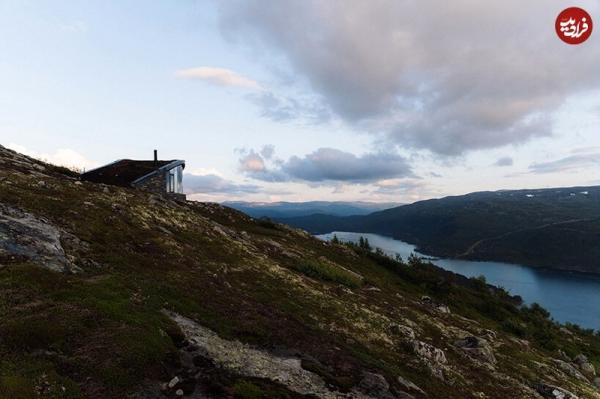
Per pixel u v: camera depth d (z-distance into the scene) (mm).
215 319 24766
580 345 113938
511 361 51844
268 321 27250
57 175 44844
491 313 105875
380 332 38062
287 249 64125
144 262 29047
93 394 14133
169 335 20062
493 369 43594
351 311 40594
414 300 73125
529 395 39219
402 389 25656
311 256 67250
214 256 39719
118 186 53375
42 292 19031
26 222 25766
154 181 61719
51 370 14305
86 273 23688
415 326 48500
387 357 32969
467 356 44906
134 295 22594
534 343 87188
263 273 41125
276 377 20578
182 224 44344
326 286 48688
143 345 17266
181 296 25578
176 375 17422
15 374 13500
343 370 24422
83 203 35219
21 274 19547
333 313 38188
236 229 65375
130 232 33812
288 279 42781
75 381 14453
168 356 18094
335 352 26500
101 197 40000
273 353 23672
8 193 30172
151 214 41844
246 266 40969
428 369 33969
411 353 36406
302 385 20828
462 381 35938
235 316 26297
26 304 17703
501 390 37938
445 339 48719
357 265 88938
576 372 62562
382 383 24391
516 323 99000
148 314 20688
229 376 19031
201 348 20500
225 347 21797
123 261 27391
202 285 29156
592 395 50969
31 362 14414
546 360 63438
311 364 23375
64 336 16359
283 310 32844
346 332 34781
